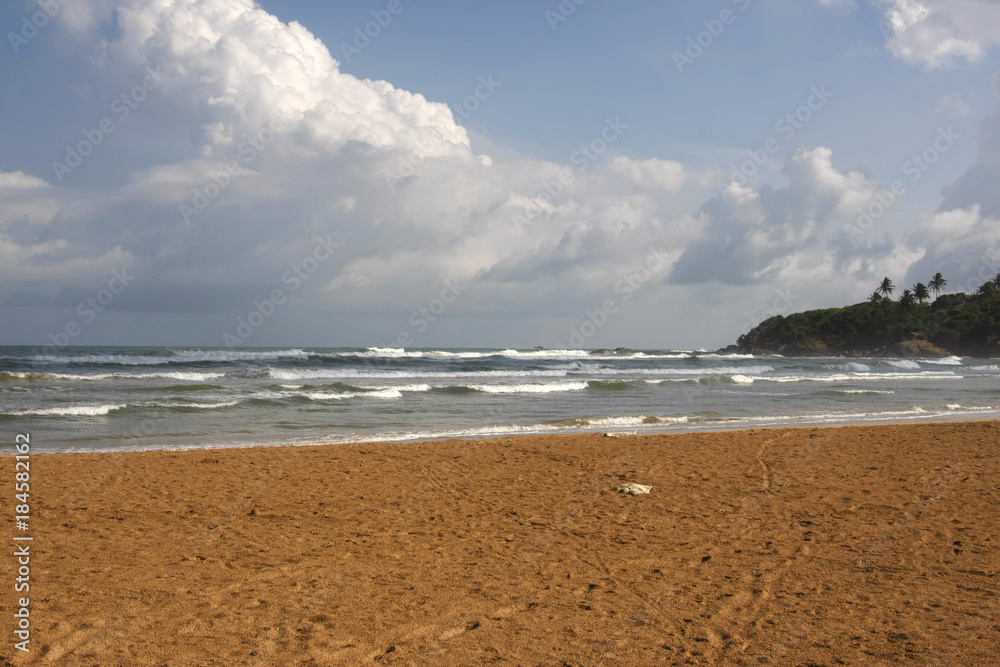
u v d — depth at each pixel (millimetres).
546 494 10320
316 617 5480
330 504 9531
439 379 37531
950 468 12320
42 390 25891
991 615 5586
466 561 7074
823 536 8039
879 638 5141
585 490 10594
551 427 18891
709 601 5945
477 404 24828
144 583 6188
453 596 6031
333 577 6492
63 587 6004
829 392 31703
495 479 11367
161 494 9852
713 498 10086
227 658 4699
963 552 7359
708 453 13883
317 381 34500
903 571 6742
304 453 13414
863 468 12391
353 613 5590
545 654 4867
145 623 5270
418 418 20594
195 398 23844
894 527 8414
